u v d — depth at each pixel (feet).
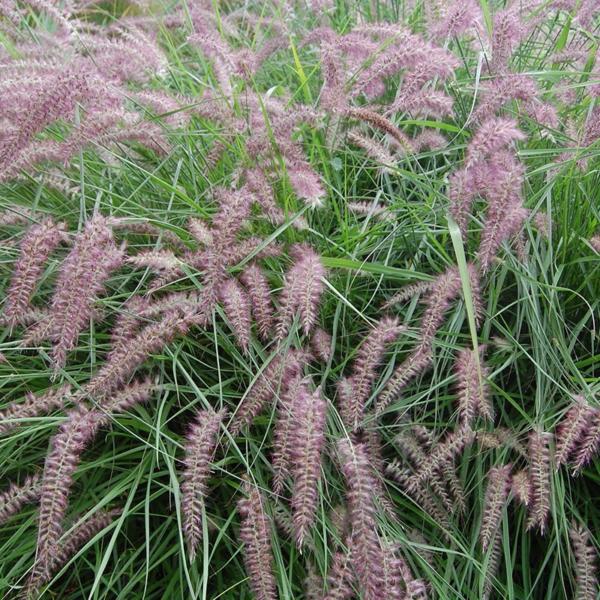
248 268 8.46
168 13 16.56
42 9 14.57
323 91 10.16
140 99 10.26
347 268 9.16
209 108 10.18
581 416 7.74
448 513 8.31
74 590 8.49
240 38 14.98
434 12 12.66
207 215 9.12
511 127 7.80
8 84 8.87
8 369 8.63
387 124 9.46
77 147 8.88
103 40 12.04
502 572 8.61
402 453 8.39
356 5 14.94
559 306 9.17
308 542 7.56
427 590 7.71
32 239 7.61
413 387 9.14
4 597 7.97
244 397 7.71
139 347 7.58
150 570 8.45
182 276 9.46
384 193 10.64
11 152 8.20
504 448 8.40
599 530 8.45
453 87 11.59
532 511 7.75
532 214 8.98
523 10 12.14
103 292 8.23
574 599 7.64
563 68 12.12
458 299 9.42
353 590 6.97
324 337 8.73
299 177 8.44
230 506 8.63
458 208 8.10
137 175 10.67
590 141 9.69
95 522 7.74
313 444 6.66
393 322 8.06
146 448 8.50
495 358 9.23
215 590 8.34
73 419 6.93
